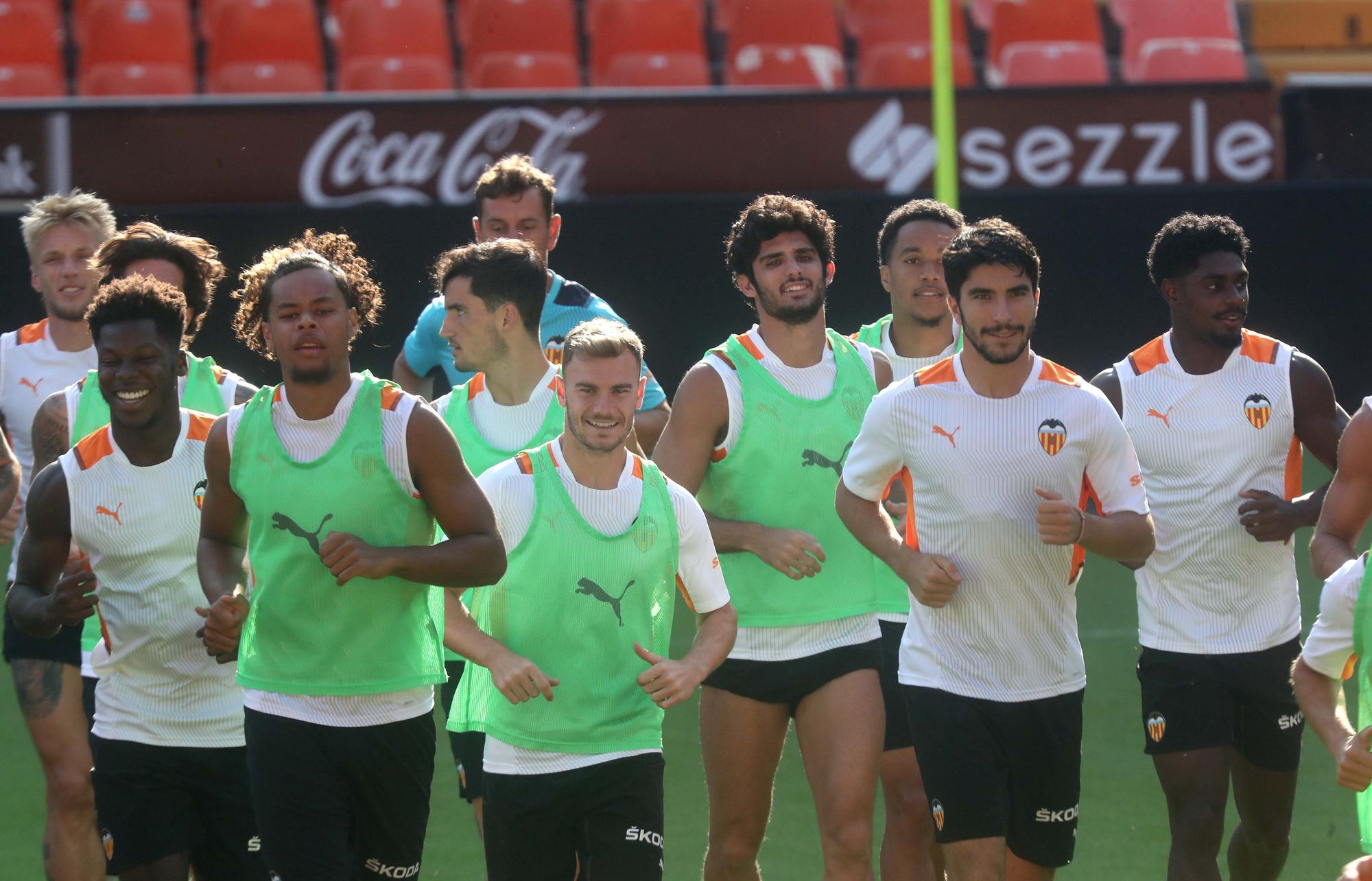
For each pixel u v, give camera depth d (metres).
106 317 13.26
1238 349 15.64
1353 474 12.17
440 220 39.34
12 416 17.50
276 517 12.39
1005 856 13.32
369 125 39.91
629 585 12.86
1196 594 15.37
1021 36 49.31
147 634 13.56
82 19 48.03
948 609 13.48
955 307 14.16
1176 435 15.53
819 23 48.84
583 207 40.06
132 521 13.57
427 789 13.02
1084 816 19.02
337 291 12.34
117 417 13.40
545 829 12.79
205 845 14.03
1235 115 42.12
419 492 12.50
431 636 12.88
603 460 12.91
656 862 12.66
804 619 14.73
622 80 47.16
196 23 49.78
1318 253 40.97
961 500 13.33
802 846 18.28
